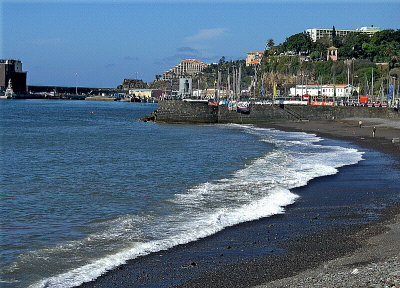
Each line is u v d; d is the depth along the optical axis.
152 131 97.94
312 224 25.86
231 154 57.25
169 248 22.06
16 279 18.70
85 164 49.41
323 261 20.03
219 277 18.55
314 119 117.38
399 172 42.62
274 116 118.19
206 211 28.77
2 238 23.69
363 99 134.50
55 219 27.33
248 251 21.58
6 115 156.75
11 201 31.84
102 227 25.64
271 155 55.34
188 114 119.56
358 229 24.75
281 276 18.45
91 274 19.05
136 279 18.52
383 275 17.00
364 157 53.22
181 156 55.69
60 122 128.88
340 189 35.06
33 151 61.78
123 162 50.75
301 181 38.12
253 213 28.16
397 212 28.38
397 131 87.50
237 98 142.50
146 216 27.81
